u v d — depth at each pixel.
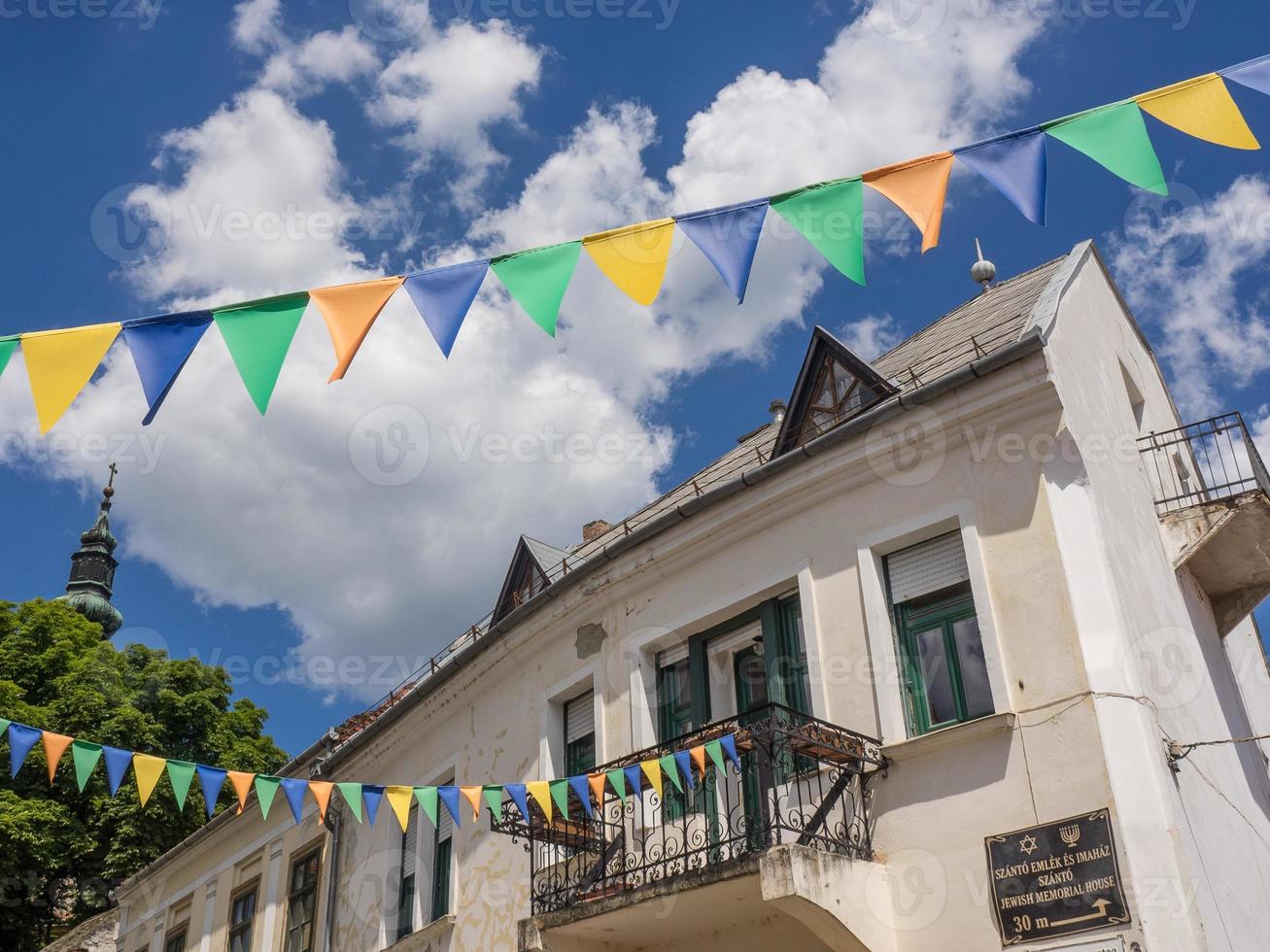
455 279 5.42
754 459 13.27
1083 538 8.74
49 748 7.34
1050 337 9.59
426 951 12.90
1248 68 5.36
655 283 5.34
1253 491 9.89
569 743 12.18
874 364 13.80
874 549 9.75
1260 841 9.82
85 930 23.70
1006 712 8.42
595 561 11.77
